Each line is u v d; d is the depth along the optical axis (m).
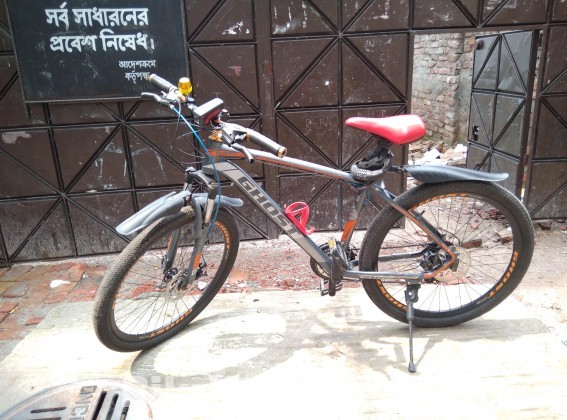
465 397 1.96
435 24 3.26
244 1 3.11
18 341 2.58
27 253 3.50
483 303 2.43
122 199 3.47
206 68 3.22
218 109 1.95
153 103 3.25
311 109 3.41
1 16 2.96
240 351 2.30
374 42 3.28
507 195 2.22
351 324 2.50
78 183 3.38
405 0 3.19
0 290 3.13
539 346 2.27
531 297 2.82
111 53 3.06
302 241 2.24
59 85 3.08
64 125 3.23
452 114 6.58
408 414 1.88
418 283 2.32
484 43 4.22
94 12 2.97
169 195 2.16
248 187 2.14
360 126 2.06
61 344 2.40
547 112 3.51
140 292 2.84
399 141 2.06
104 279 2.03
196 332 2.46
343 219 3.72
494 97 4.06
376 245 2.28
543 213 3.77
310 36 3.24
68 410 1.95
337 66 3.32
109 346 2.14
